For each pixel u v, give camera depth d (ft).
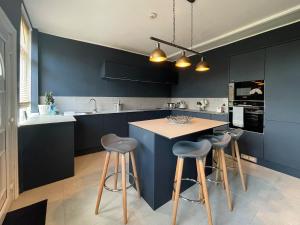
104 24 9.77
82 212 5.94
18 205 6.26
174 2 7.52
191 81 15.76
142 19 9.12
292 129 8.81
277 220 5.58
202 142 6.26
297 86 8.61
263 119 10.02
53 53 11.44
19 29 6.78
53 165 7.94
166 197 6.52
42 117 9.08
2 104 5.57
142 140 6.70
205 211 6.02
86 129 11.71
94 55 13.14
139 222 5.51
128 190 7.38
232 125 11.69
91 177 8.48
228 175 8.81
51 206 6.23
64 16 8.87
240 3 7.58
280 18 8.56
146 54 15.89
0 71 5.35
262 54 10.07
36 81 10.64
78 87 12.58
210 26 9.92
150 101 16.89
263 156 10.00
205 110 14.44
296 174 8.73
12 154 6.37
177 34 11.13
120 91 14.79
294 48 8.71
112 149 5.53
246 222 5.49
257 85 10.32
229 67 12.09
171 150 6.59
